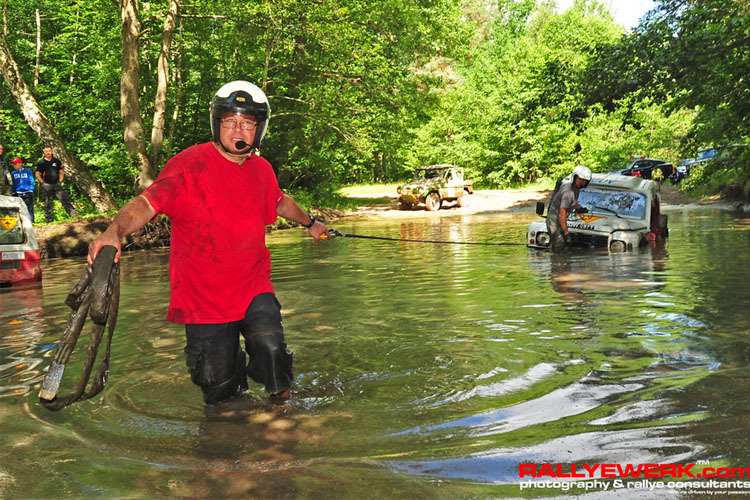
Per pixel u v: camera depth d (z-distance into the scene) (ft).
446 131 158.81
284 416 11.69
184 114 87.35
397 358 15.46
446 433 10.61
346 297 24.73
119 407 12.41
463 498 8.30
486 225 65.92
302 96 93.35
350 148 102.94
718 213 68.64
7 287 32.73
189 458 9.87
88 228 53.06
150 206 11.15
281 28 77.36
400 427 10.96
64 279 35.81
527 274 29.73
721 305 20.70
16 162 55.42
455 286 26.81
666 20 61.93
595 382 13.07
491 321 19.47
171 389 13.52
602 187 43.39
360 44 90.74
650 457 9.36
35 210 71.87
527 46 159.74
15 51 85.25
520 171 141.69
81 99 81.82
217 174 11.91
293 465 9.50
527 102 75.61
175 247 12.22
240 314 12.47
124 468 9.54
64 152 68.23
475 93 154.71
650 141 130.82
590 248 39.14
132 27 71.05
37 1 83.71
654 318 19.11
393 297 24.48
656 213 42.78
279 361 12.48
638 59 63.41
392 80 99.25
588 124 74.18
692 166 98.12
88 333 19.57
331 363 15.14
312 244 50.21
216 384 12.39
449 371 14.23
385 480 8.90
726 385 12.51
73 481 9.11
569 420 10.98
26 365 16.05
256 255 12.53
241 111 11.73
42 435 10.98
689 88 62.13
